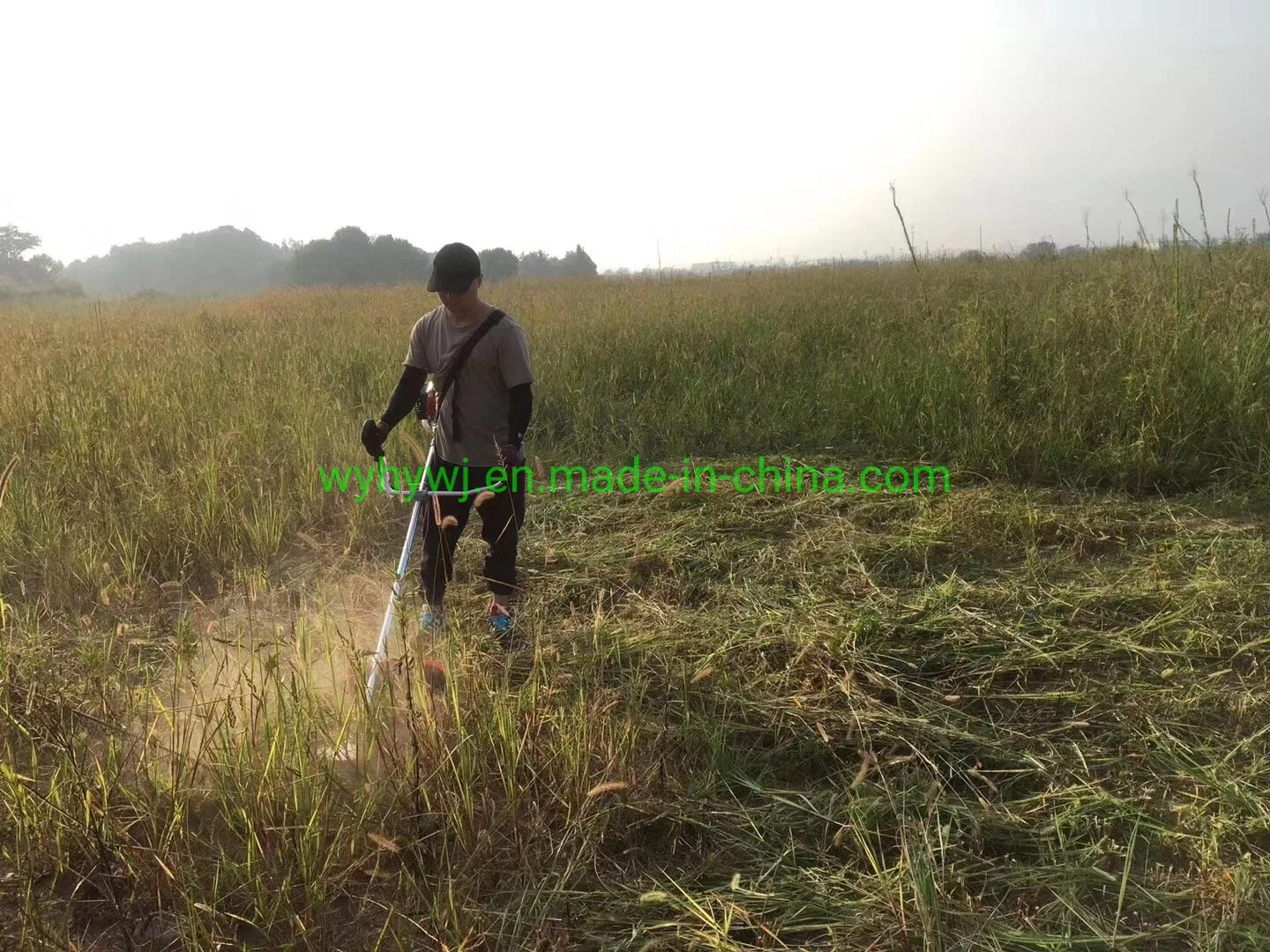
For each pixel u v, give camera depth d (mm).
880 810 2332
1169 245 6977
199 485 4766
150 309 18484
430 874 2168
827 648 3131
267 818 2176
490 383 3227
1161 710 2727
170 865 2062
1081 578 3648
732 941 1941
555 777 2389
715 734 2627
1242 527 4031
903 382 6238
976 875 2127
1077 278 9758
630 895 2109
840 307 10453
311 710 2430
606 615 3617
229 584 4121
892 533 4277
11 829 2326
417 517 3125
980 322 6156
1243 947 1871
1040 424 5219
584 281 21297
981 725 2729
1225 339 5387
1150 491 4680
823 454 5840
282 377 7484
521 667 3129
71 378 7406
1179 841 2193
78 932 2041
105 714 2584
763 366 7926
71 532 4289
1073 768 2498
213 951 1913
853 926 1978
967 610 3402
